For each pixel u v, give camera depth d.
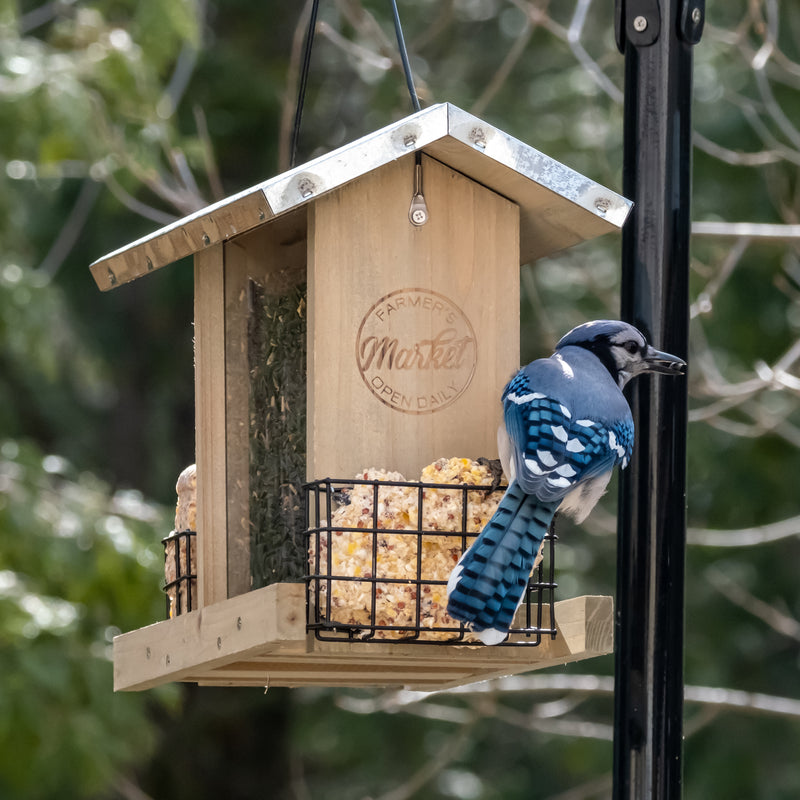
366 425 7.77
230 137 20.64
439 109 7.73
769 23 13.20
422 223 7.96
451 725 20.25
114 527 14.88
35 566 14.55
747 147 18.44
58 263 17.52
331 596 7.50
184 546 9.11
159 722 21.73
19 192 18.41
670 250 7.84
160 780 21.69
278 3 21.17
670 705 7.49
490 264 8.05
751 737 19.23
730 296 18.73
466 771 20.31
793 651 19.44
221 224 7.59
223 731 21.89
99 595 14.61
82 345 20.36
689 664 19.25
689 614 19.48
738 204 18.64
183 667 7.94
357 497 7.59
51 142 14.59
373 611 7.50
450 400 7.90
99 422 21.83
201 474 8.39
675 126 7.88
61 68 14.72
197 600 8.69
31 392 20.95
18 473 15.10
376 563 7.54
